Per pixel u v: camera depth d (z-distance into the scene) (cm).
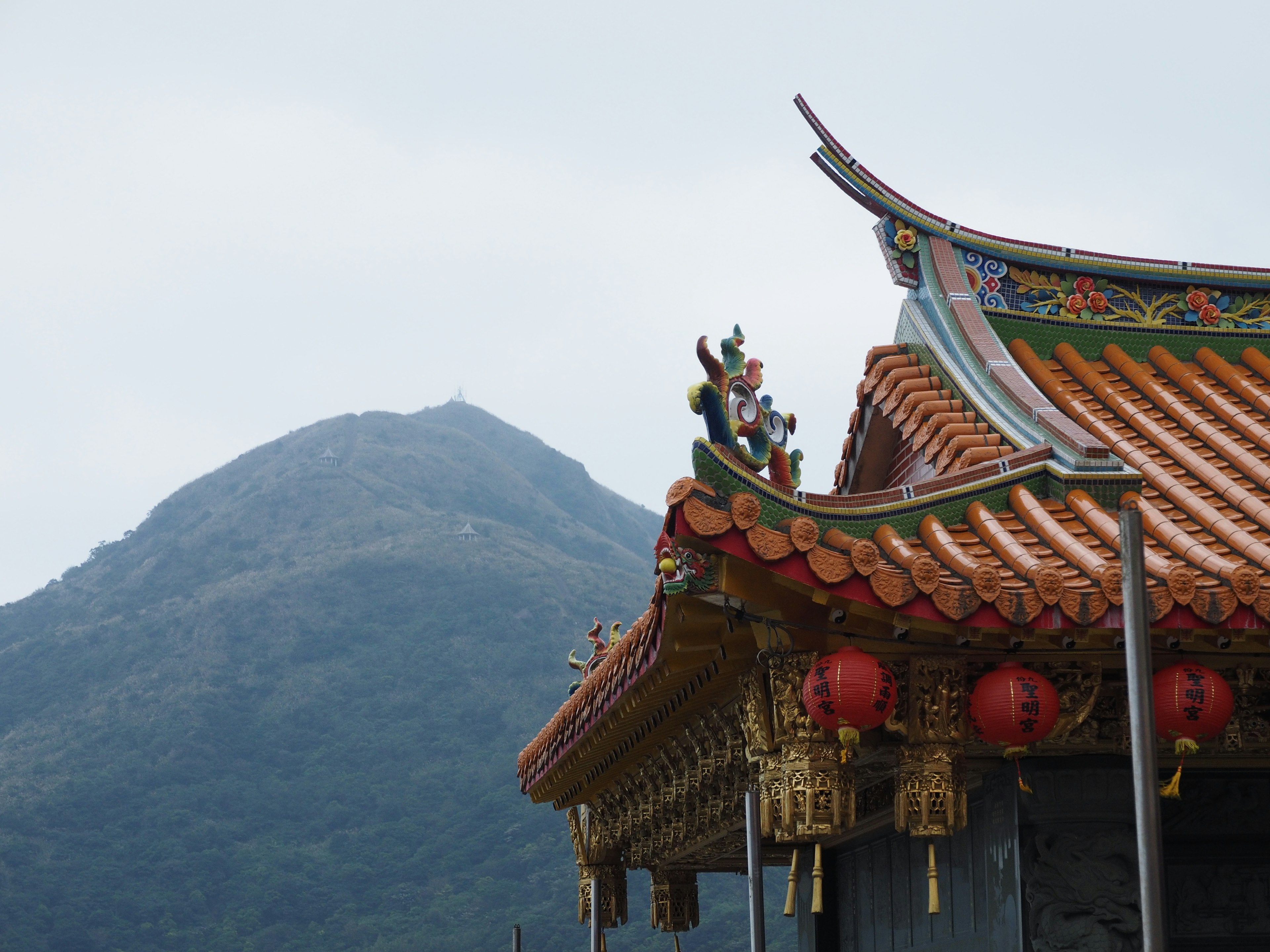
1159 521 1366
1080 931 1360
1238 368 1859
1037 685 1271
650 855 2486
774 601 1228
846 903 2086
